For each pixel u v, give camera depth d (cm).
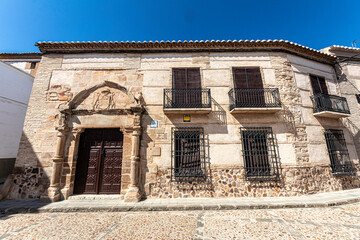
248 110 570
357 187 612
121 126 569
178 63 651
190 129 580
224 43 651
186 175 540
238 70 645
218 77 635
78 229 331
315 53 706
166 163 554
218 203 463
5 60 1005
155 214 412
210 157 559
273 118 596
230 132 580
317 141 607
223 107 604
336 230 311
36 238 297
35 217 399
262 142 576
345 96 720
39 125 579
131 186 515
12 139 812
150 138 572
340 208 430
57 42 633
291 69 662
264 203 457
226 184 537
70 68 634
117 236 302
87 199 514
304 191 541
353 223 338
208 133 579
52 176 521
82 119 576
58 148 539
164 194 530
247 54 663
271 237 292
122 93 608
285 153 567
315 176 566
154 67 644
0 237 300
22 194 530
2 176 761
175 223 356
